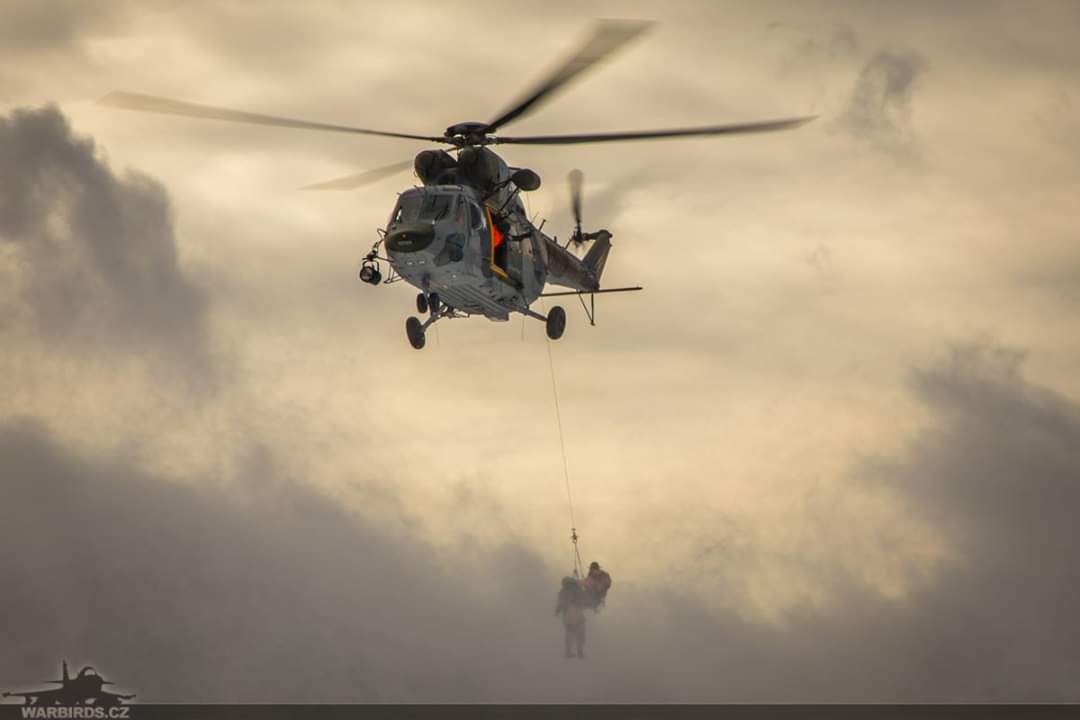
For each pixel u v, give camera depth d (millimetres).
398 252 86125
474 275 89125
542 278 101438
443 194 88438
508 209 94875
